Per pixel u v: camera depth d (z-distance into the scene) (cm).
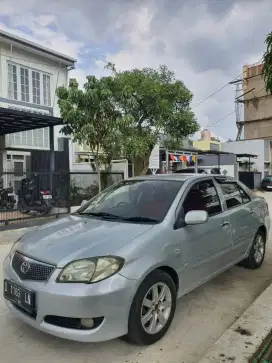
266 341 305
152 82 1161
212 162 2670
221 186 469
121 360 290
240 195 509
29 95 1538
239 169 3166
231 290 445
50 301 278
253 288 452
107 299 275
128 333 295
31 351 305
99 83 1116
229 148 3462
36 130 1553
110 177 1366
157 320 317
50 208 1083
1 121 1084
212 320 361
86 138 1142
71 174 1287
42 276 292
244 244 484
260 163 3244
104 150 1227
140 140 1175
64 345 314
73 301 272
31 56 1538
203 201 418
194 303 404
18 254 328
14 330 341
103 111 1144
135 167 1347
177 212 368
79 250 299
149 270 301
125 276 285
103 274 281
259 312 349
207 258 390
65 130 1177
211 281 478
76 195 1296
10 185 1030
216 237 407
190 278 363
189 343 315
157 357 293
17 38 1434
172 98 1236
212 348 287
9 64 1465
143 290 296
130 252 297
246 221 486
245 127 3347
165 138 1281
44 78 1602
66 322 283
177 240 343
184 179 427
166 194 398
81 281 278
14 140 1464
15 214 1009
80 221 384
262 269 532
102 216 395
